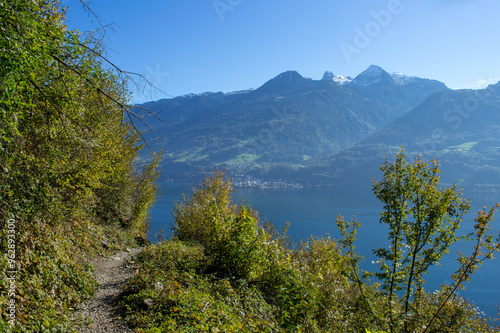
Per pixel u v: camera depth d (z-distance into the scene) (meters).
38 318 4.52
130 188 17.44
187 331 4.73
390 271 6.62
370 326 6.43
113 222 14.82
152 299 6.00
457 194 6.20
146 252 9.89
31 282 5.09
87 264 7.61
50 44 4.30
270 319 6.55
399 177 6.59
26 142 5.45
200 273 8.43
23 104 4.45
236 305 6.66
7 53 3.82
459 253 6.32
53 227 6.88
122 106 4.49
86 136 7.17
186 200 16.53
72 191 7.89
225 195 16.58
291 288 5.62
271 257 9.00
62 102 5.30
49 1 5.61
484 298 45.03
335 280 8.37
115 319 5.44
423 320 6.21
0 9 3.75
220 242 9.09
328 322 6.68
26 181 5.36
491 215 5.84
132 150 15.87
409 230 6.57
